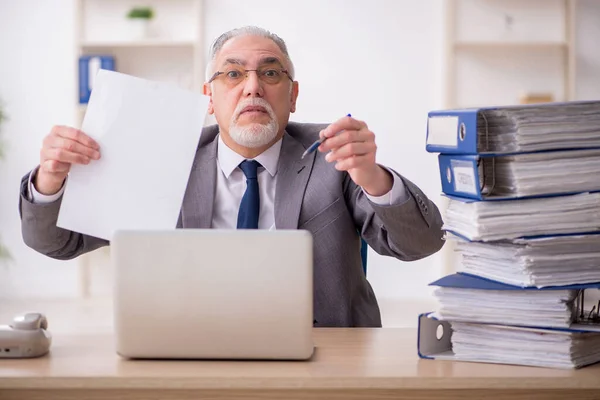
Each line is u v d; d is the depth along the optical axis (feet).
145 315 4.47
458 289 4.58
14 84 19.06
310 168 6.93
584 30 18.63
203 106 5.78
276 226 6.77
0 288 19.06
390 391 4.25
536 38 18.69
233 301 4.44
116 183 5.64
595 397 4.27
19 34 18.99
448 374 4.25
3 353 4.60
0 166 19.04
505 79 18.67
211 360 4.57
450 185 4.83
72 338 5.26
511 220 4.45
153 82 5.77
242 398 4.23
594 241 4.47
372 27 18.84
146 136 5.70
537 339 4.44
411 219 6.03
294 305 4.44
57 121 19.15
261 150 6.96
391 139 19.01
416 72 18.90
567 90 18.28
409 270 18.93
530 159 4.46
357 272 6.93
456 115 4.61
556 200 4.46
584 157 4.49
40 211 6.40
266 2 18.83
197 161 7.09
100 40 18.67
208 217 6.87
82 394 4.25
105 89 5.74
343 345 5.01
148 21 18.48
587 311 4.89
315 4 18.78
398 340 5.18
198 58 18.21
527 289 4.38
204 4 18.81
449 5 18.24
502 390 4.26
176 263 4.43
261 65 6.77
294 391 4.23
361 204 6.84
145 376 4.19
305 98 18.97
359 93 18.94
